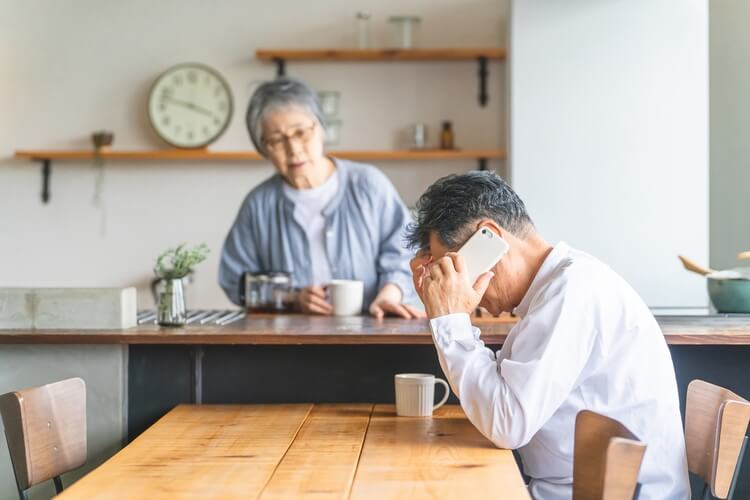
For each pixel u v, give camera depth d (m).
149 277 5.02
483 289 1.85
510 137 4.31
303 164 3.21
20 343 2.34
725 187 4.18
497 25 4.89
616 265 4.23
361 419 2.06
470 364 1.77
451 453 1.73
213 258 4.98
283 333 2.30
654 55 4.21
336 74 4.93
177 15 4.98
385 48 4.94
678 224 4.21
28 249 5.05
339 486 1.50
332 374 2.41
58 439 1.86
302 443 1.82
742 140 4.01
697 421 1.82
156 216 5.01
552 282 1.77
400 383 2.09
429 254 1.97
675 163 4.20
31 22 5.04
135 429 2.41
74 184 5.04
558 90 4.24
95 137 4.91
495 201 1.88
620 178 4.23
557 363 1.71
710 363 2.34
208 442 1.83
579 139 4.23
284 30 4.96
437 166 4.90
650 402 1.77
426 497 1.43
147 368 2.41
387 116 4.92
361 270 3.29
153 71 5.00
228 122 4.89
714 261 4.30
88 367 2.37
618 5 4.21
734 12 4.09
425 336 2.27
